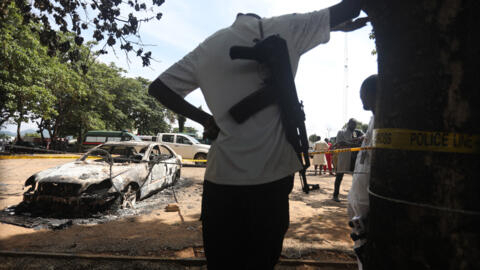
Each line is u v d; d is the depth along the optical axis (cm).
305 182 113
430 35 75
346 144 573
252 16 113
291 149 104
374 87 204
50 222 404
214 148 103
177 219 440
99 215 445
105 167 507
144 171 568
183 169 1160
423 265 74
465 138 70
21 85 1485
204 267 273
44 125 2484
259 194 98
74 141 2961
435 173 73
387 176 82
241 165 97
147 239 346
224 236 104
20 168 1029
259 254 103
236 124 98
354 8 100
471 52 71
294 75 104
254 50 94
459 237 70
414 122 77
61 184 439
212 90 104
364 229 173
